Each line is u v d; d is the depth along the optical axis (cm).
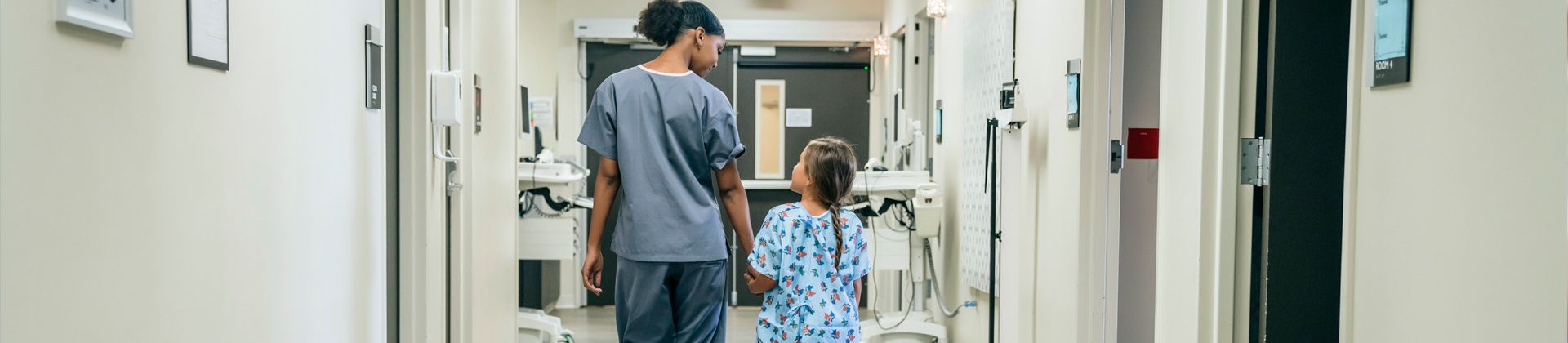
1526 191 113
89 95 96
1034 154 294
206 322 122
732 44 562
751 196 567
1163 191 214
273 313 143
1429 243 134
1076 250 245
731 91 564
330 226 167
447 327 250
